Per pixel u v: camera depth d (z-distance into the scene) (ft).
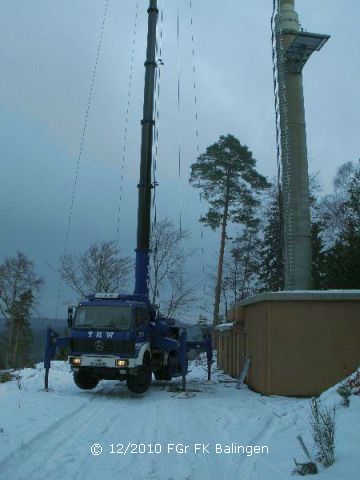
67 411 39.34
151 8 70.74
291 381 50.60
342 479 20.58
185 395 51.34
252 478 22.25
